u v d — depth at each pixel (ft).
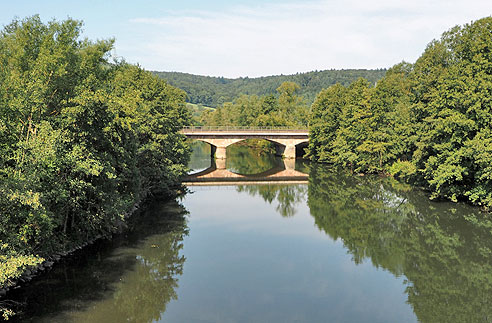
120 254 97.91
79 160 80.69
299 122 384.88
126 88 139.95
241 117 445.78
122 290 78.07
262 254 100.94
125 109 96.22
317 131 279.08
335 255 100.68
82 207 93.40
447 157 133.18
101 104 84.84
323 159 281.95
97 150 92.99
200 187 200.75
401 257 98.99
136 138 126.31
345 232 120.88
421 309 72.23
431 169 140.97
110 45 102.94
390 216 138.72
